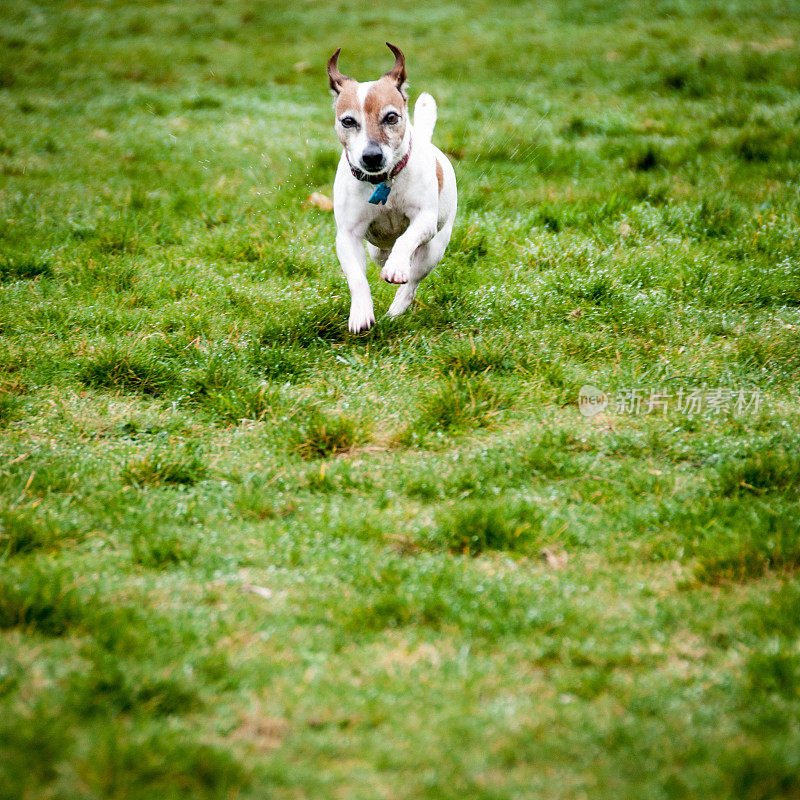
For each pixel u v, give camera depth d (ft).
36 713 13.51
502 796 12.26
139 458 22.17
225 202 42.86
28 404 24.77
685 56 73.67
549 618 16.22
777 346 27.30
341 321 29.37
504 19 97.14
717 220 38.24
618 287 31.86
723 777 12.35
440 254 30.22
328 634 15.92
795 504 19.86
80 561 18.04
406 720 13.83
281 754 13.16
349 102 25.94
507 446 22.67
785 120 54.03
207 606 16.69
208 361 26.55
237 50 86.07
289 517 19.98
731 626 15.94
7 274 33.76
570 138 54.03
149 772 12.44
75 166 49.39
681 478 21.31
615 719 13.80
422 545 18.89
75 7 109.70
